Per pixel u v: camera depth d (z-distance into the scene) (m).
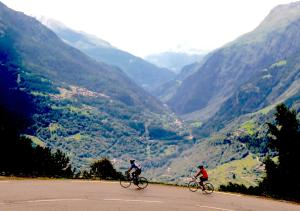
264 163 46.31
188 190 34.62
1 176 36.00
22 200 22.38
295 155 45.16
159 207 23.23
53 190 27.61
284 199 35.31
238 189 43.31
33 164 55.88
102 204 22.88
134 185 35.19
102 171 55.47
